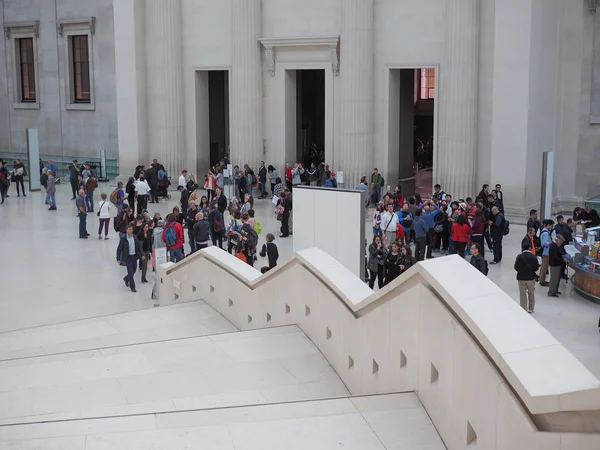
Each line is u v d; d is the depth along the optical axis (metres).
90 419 5.56
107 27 38.91
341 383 7.92
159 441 5.18
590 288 16.58
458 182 26.73
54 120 41.78
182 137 33.06
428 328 5.70
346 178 28.88
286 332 9.51
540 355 4.32
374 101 28.64
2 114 43.75
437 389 5.50
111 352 9.05
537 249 18.45
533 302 15.68
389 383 6.64
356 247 12.77
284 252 21.56
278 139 31.06
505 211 25.94
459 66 26.22
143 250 19.16
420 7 27.28
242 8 30.36
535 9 25.09
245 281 11.91
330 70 29.42
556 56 27.33
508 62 25.31
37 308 16.81
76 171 32.16
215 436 5.26
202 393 7.64
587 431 3.75
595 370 12.51
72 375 8.25
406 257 15.12
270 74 30.75
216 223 21.48
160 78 32.62
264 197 31.08
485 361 4.67
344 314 7.87
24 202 31.39
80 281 19.09
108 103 39.53
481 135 26.53
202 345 9.09
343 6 28.17
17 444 5.13
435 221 20.84
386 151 28.66
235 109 31.23
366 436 5.33
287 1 29.83
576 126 27.52
